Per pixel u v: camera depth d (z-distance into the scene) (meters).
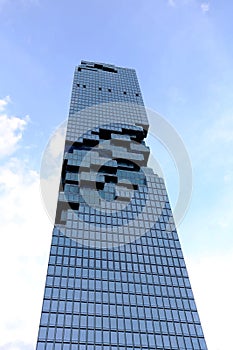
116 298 71.06
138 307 70.12
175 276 79.06
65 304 67.62
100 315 66.94
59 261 77.00
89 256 79.88
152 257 83.00
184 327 67.88
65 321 64.50
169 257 83.81
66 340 61.47
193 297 74.56
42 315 64.69
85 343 61.66
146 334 65.25
